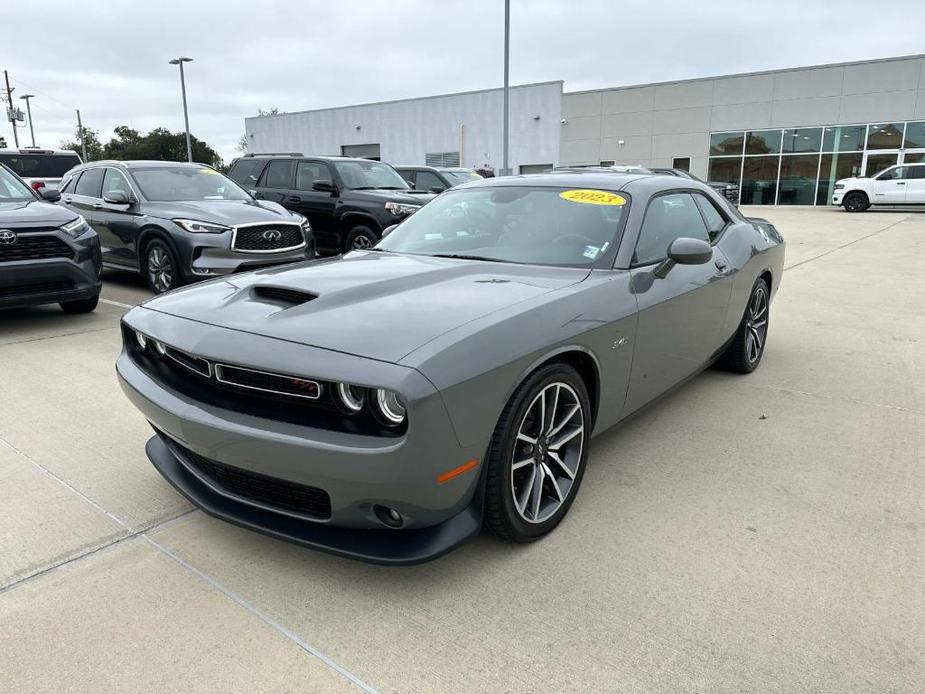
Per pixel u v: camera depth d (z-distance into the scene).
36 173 14.18
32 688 1.87
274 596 2.28
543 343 2.38
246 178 10.55
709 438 3.63
